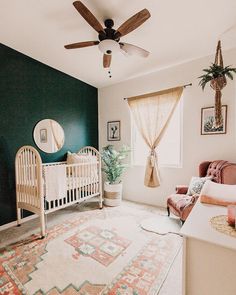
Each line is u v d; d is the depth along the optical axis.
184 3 1.80
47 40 2.47
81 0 1.78
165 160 3.39
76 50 2.71
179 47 2.57
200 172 2.67
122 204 3.46
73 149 3.65
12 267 1.73
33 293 1.44
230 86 2.59
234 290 0.90
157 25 2.12
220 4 1.80
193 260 1.00
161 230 2.40
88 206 3.37
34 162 2.62
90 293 1.43
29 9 1.93
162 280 1.56
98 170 3.34
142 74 3.47
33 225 2.64
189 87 2.96
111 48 1.92
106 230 2.43
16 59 2.72
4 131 2.60
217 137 2.73
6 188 2.63
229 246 0.88
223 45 2.53
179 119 3.18
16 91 2.73
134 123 3.73
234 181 2.19
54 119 3.28
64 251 1.97
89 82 3.89
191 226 1.10
